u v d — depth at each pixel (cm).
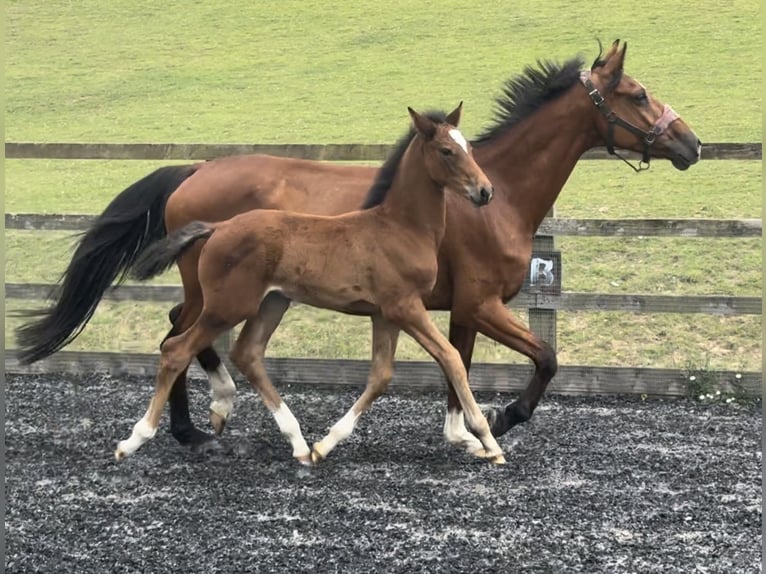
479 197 445
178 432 519
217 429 528
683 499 443
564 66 511
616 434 543
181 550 392
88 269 528
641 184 1075
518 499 443
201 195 507
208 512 431
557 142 504
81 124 1468
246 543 398
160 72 1795
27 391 637
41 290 675
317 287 459
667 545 393
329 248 456
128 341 761
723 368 642
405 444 527
